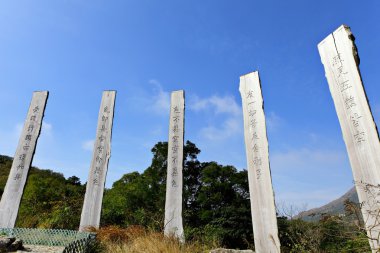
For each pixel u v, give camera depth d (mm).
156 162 16391
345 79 5254
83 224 8562
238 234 11508
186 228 8539
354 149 4836
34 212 12711
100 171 9234
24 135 9602
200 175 17156
